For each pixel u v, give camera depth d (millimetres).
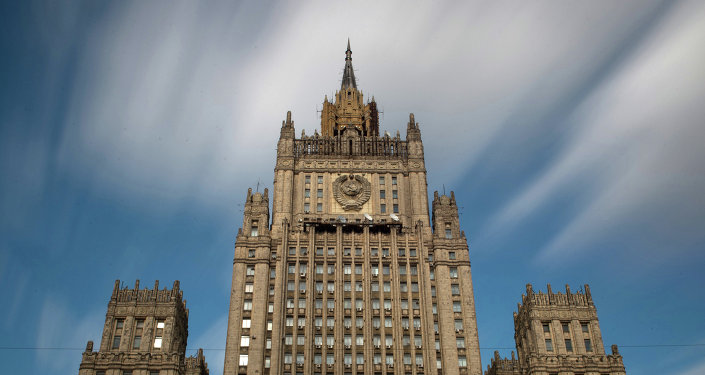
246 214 113750
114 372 93250
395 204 116625
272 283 107438
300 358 101625
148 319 98250
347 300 107125
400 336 103875
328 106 136125
